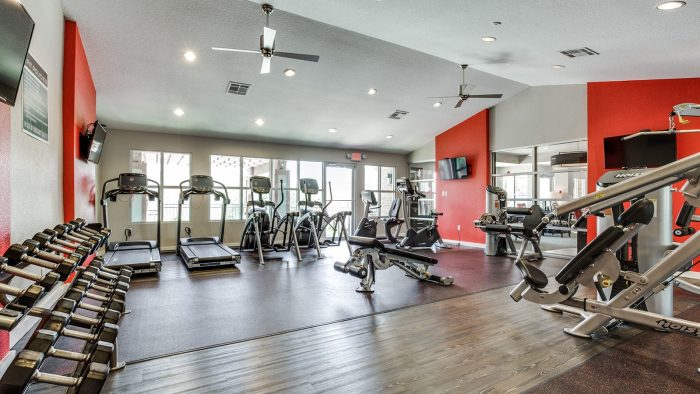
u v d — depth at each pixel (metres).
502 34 3.89
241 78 5.72
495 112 8.07
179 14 4.18
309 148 9.45
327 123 7.93
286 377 2.20
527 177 7.82
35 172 2.88
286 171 9.30
